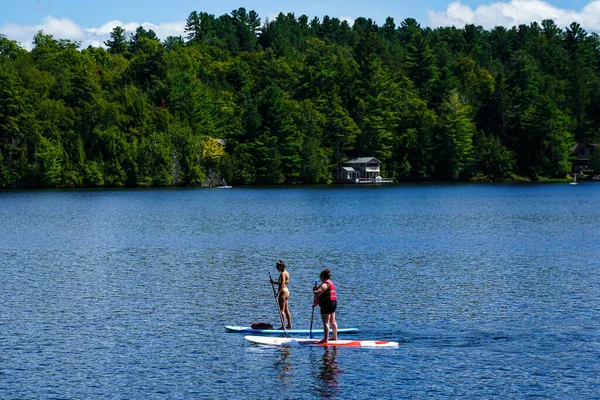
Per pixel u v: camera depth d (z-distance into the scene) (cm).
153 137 18350
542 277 4534
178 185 18775
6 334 3186
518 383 2533
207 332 3222
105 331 3241
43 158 17175
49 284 4375
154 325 3350
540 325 3281
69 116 17912
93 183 17738
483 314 3506
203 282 4438
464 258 5412
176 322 3406
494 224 8300
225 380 2594
